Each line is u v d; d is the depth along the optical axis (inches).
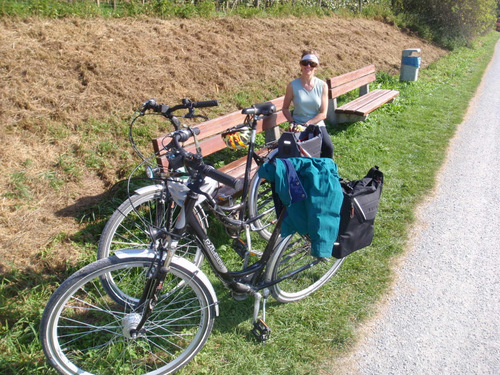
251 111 130.9
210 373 97.9
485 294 130.6
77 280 82.8
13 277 113.7
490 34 1072.8
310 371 100.5
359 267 138.5
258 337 106.9
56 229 132.4
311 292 124.6
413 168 216.1
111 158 166.7
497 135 275.9
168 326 108.7
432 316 120.6
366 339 111.3
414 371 102.6
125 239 133.7
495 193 197.3
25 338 100.4
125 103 195.3
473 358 107.2
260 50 309.0
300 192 95.0
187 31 286.8
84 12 254.8
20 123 162.6
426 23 670.5
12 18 218.4
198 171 87.3
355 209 106.9
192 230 94.0
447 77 449.1
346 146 228.7
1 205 133.7
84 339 102.6
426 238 158.7
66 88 188.1
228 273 101.7
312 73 173.8
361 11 585.3
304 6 474.6
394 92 306.8
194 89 229.9
